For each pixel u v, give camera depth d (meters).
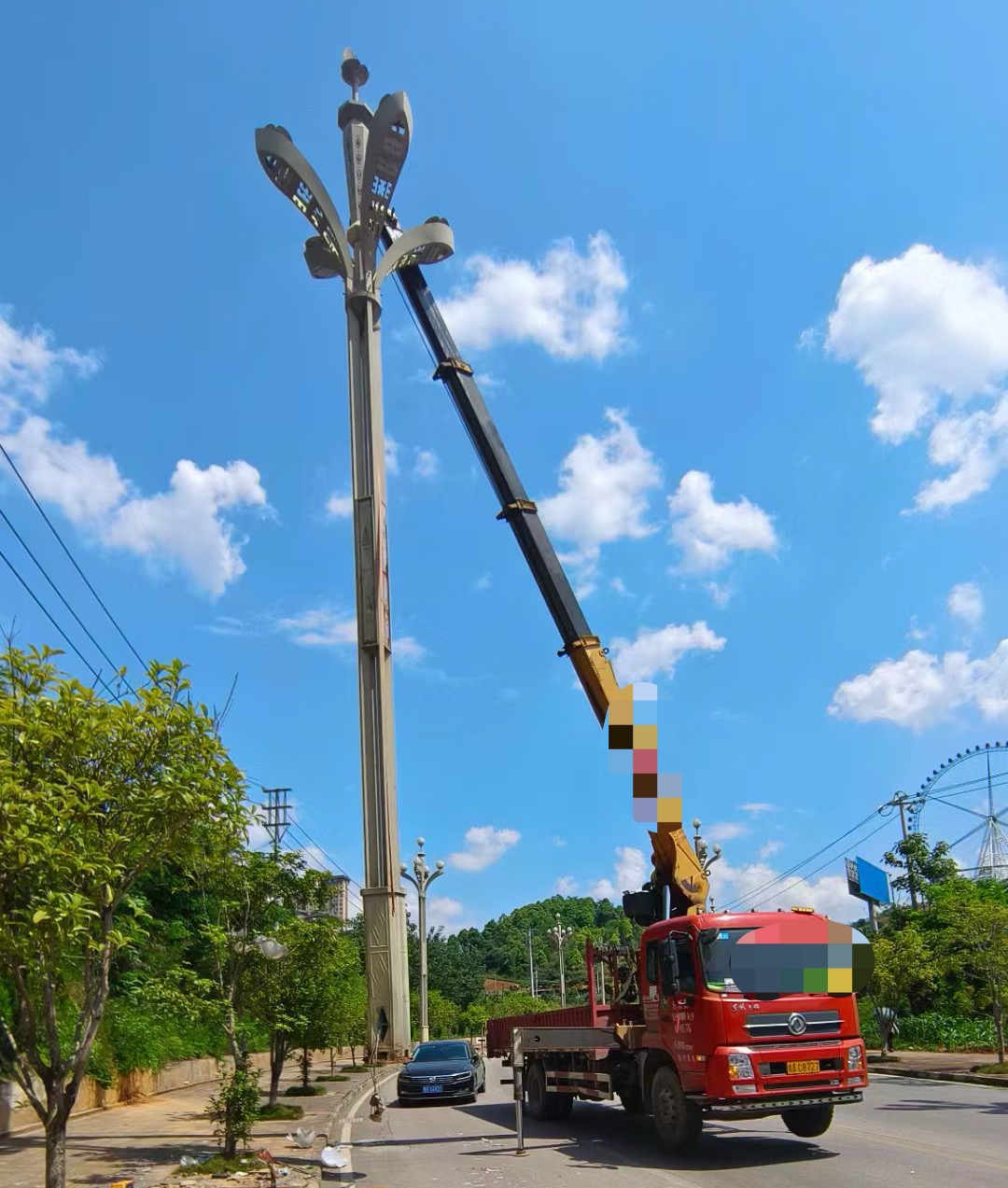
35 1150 13.13
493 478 22.83
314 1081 28.61
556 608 21.00
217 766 8.41
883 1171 9.91
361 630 41.66
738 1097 10.66
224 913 13.86
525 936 132.12
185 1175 11.01
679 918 12.05
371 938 38.25
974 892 41.66
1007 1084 18.91
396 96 42.97
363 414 43.81
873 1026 32.69
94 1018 7.85
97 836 7.72
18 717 7.29
